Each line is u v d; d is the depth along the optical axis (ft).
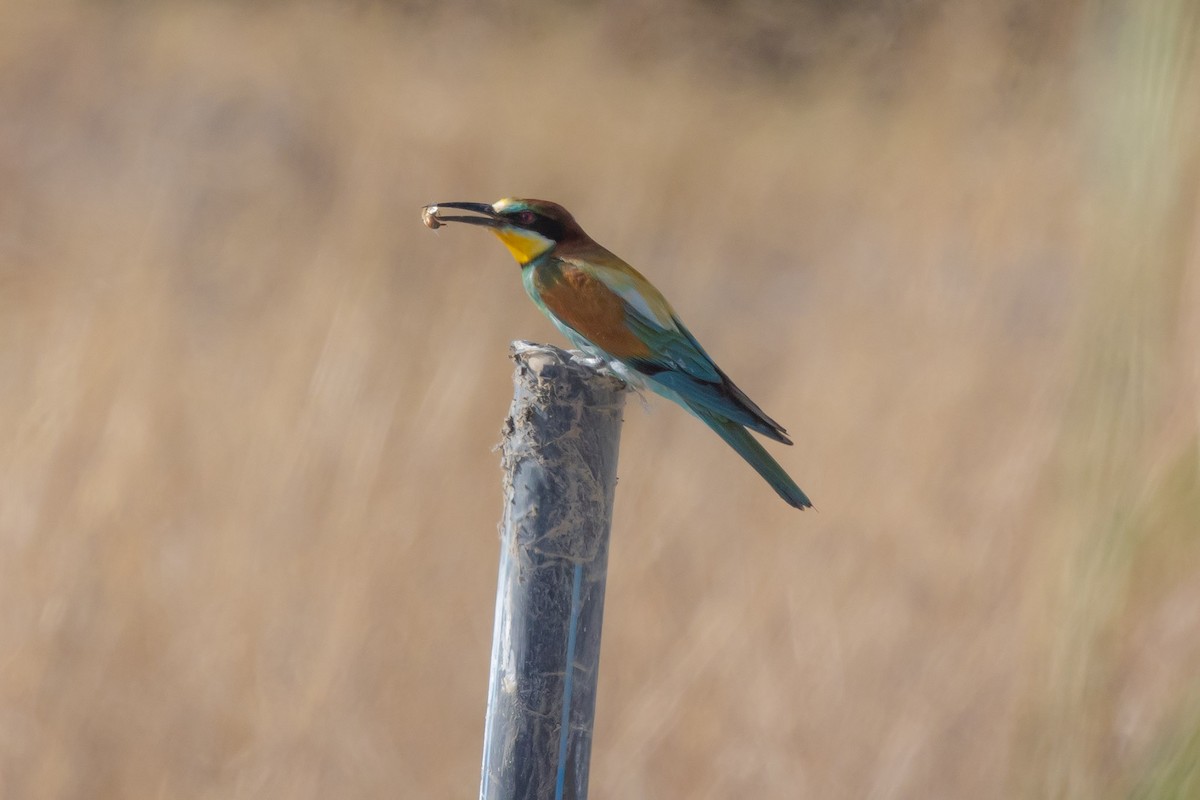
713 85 87.30
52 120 79.05
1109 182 19.79
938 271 50.01
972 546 34.12
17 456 34.50
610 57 87.71
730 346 64.44
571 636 18.89
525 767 18.98
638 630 35.55
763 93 86.48
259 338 43.34
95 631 32.48
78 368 37.04
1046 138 54.03
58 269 52.03
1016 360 41.63
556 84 83.51
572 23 90.38
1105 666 17.71
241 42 87.04
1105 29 21.94
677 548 38.24
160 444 35.91
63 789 30.91
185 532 34.60
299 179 72.54
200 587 33.71
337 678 32.65
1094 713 17.63
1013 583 32.60
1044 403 36.50
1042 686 19.89
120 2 90.48
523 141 75.46
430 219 36.32
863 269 61.87
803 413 45.57
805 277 71.51
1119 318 18.25
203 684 32.40
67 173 72.90
